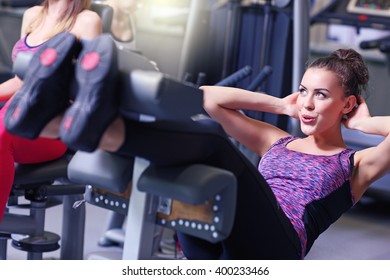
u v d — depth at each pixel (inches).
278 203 78.2
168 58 205.2
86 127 63.4
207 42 169.5
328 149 87.8
